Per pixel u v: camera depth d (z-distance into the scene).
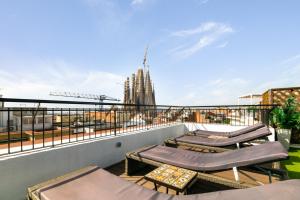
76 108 3.07
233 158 2.51
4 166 2.00
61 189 1.70
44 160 2.40
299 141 5.64
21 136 2.34
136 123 4.96
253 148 2.66
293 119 5.14
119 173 3.12
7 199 2.02
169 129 5.52
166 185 1.90
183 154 2.94
